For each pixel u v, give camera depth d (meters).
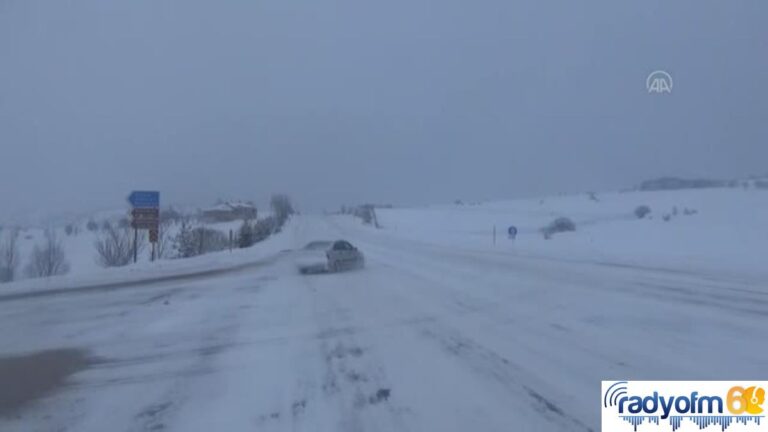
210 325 17.11
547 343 13.16
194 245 51.47
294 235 79.25
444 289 23.62
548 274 28.64
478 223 98.31
